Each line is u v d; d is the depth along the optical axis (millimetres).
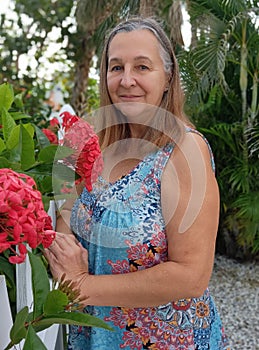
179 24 5352
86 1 6148
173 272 1375
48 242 1065
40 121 3664
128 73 1464
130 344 1494
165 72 1505
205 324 1561
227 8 5199
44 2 7656
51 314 1014
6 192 948
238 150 5520
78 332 1597
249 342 3881
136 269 1434
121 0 5816
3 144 1420
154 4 5445
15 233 944
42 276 1039
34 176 1366
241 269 5504
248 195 5375
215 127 5453
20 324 998
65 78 8352
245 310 4445
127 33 1480
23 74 7574
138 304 1408
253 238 5465
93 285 1408
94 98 7395
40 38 7691
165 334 1486
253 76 5273
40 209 998
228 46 5246
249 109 5309
